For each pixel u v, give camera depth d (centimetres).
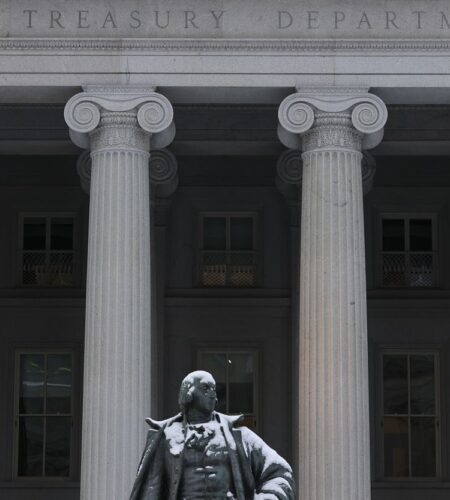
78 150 4344
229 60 3719
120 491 3559
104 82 3703
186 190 4862
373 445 4794
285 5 3738
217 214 4888
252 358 4841
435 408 4834
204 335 4822
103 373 3606
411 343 4850
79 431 4794
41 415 4819
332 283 3638
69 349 4834
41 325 4844
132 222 3659
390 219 4900
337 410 3597
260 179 4862
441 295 4866
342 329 3622
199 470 1753
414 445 4816
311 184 3688
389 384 4841
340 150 3678
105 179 3675
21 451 4806
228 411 4816
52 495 4756
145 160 3712
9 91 3750
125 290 3634
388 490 4753
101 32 3725
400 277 4888
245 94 3769
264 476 1783
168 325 4816
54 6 3741
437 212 4894
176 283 4834
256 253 4888
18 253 4894
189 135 4250
